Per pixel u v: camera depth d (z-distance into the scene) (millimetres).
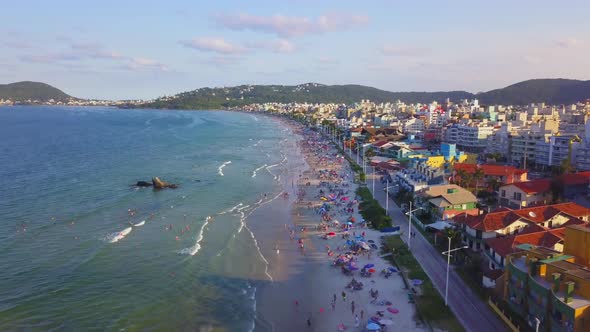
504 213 77500
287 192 134500
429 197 97812
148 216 106062
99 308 61812
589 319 43312
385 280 71188
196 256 82000
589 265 52000
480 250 74312
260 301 66188
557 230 69188
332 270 77062
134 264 77312
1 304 61594
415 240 86438
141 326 57781
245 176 158500
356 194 129625
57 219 101312
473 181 122750
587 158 141250
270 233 96438
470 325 54656
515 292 54938
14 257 78375
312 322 60406
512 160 177000
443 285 66062
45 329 55938
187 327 58250
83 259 78500
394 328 56500
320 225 101188
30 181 140500
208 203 120000
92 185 137750
